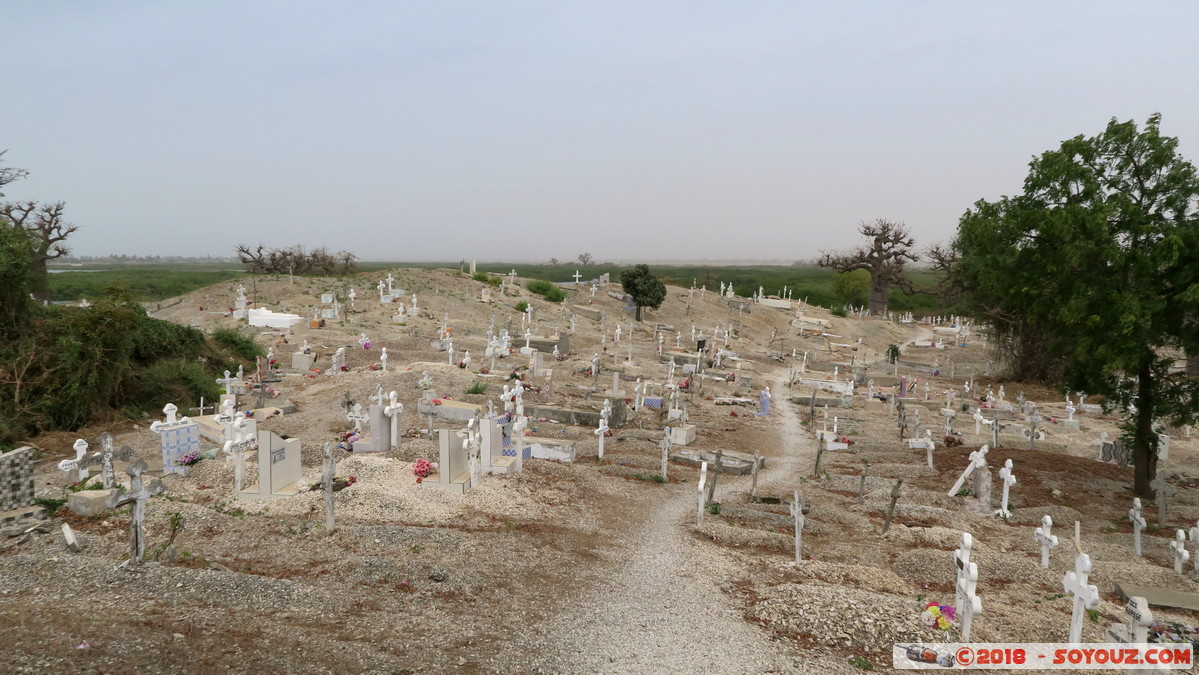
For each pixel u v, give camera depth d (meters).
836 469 21.34
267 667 6.80
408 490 14.48
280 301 50.06
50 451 19.00
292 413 24.38
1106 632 9.31
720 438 25.11
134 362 25.53
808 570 11.76
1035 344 44.38
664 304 65.00
